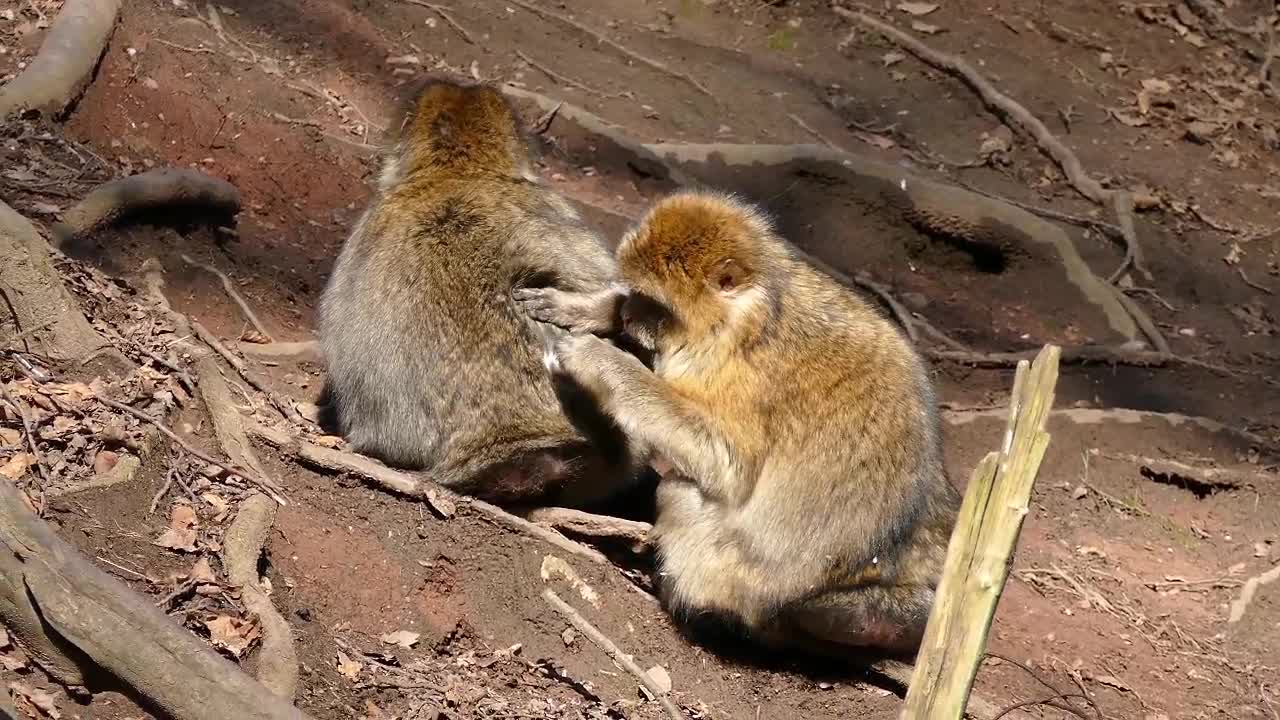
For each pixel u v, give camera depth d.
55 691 4.27
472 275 5.90
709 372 5.53
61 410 5.23
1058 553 7.73
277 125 8.62
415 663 5.07
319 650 4.91
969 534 3.85
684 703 5.44
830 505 5.60
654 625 5.76
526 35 10.84
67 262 6.07
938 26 12.30
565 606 5.48
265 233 7.90
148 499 5.04
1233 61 12.77
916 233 10.27
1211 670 6.92
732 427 5.53
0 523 4.29
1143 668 6.81
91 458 5.08
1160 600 7.48
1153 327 9.91
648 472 6.49
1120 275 10.39
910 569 5.80
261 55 9.25
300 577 5.19
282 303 7.46
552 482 5.90
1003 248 10.16
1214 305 10.41
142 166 7.74
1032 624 6.98
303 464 5.62
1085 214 10.80
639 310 5.56
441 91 6.31
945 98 11.62
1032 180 11.08
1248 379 9.67
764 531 5.63
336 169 8.59
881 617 5.67
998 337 9.76
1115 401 9.33
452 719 4.85
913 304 9.86
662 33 11.41
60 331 5.54
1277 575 7.71
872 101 11.38
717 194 5.84
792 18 11.98
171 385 5.60
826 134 10.84
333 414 6.41
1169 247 10.73
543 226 6.10
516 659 5.30
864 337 5.71
